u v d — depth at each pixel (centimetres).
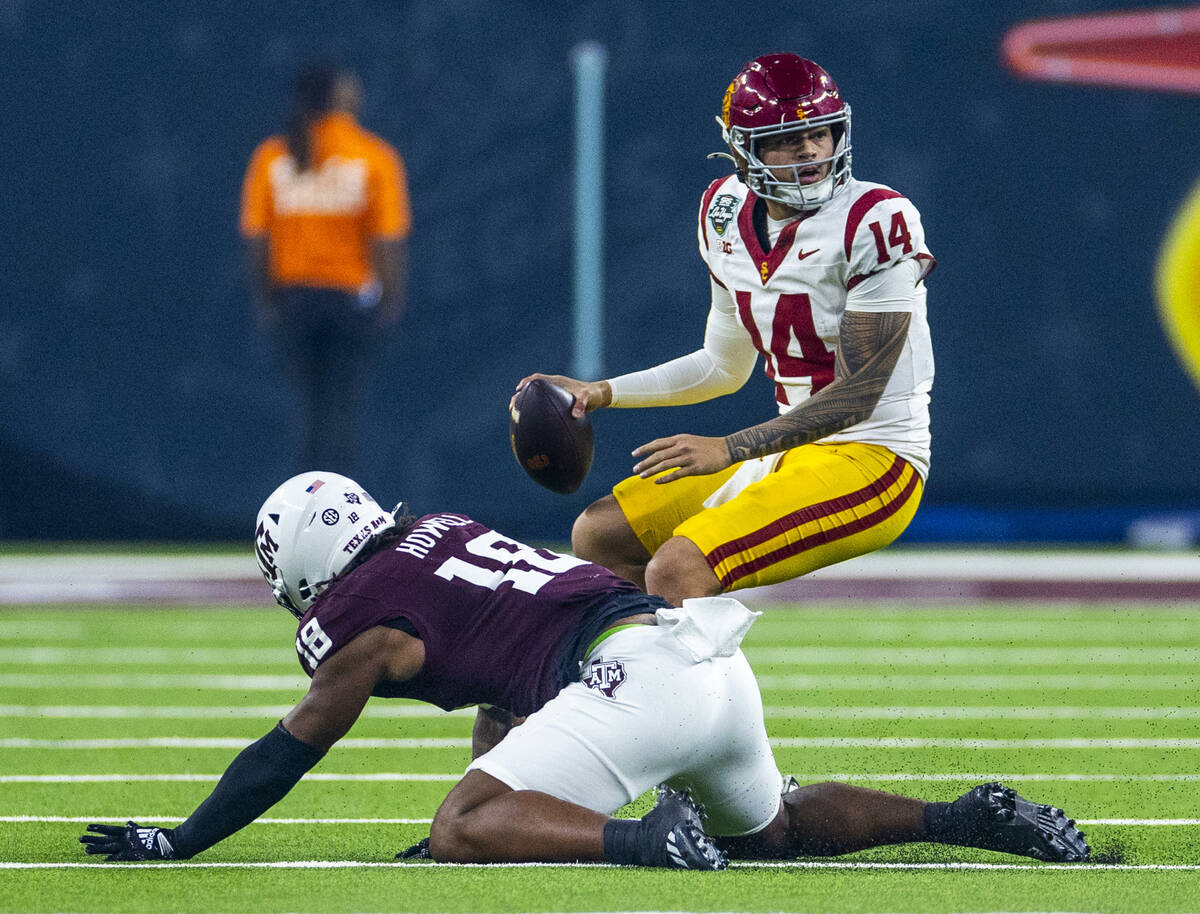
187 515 4169
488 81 4178
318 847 1319
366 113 4166
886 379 1447
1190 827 1403
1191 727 2012
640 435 4078
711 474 1504
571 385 1495
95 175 4150
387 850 1303
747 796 1234
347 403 3622
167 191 4153
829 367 1530
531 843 1173
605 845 1168
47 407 4150
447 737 1992
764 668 2548
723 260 1562
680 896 1088
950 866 1235
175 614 3256
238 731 1977
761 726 1236
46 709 2148
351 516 1280
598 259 4181
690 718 1184
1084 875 1191
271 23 4169
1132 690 2327
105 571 3681
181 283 4153
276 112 4166
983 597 3528
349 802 1551
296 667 2552
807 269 1489
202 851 1276
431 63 4178
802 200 1480
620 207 4184
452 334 4169
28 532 4156
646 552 1539
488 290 4175
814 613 3294
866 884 1146
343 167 3519
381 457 4150
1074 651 2739
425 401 4159
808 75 1470
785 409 1577
